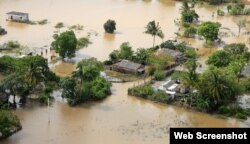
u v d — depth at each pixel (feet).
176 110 380.78
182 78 390.63
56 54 492.54
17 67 396.16
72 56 475.72
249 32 628.69
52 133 330.13
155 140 328.90
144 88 402.52
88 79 402.52
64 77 411.75
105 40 557.33
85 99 384.47
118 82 429.38
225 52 469.16
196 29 588.50
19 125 331.77
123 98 397.80
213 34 561.02
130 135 334.24
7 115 330.13
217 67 451.12
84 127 341.82
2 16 626.23
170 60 472.03
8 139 317.83
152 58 462.19
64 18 637.30
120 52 481.87
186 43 553.64
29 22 604.49
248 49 544.62
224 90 378.53
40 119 350.84
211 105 376.48
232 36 607.37
